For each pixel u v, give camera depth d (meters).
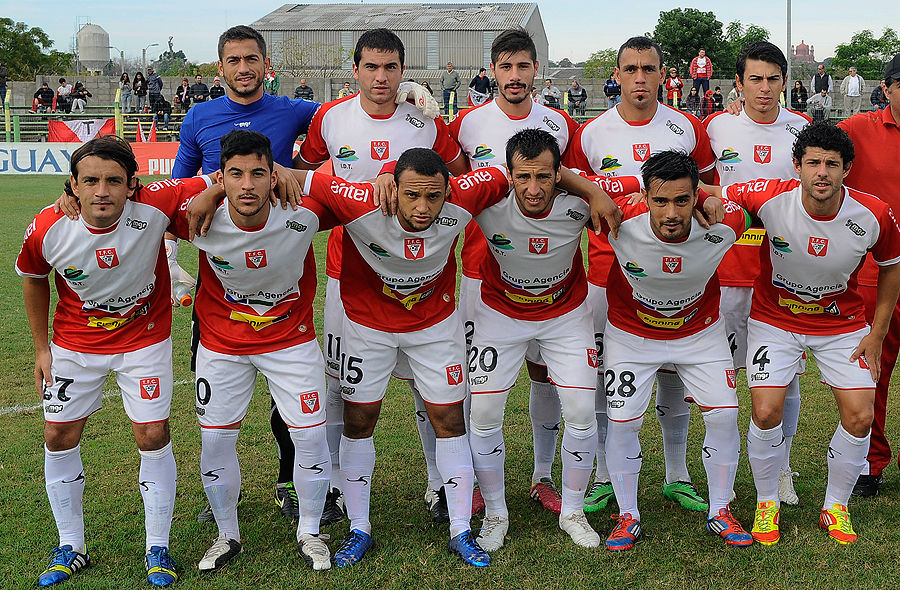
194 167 4.77
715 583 3.79
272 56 47.12
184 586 3.80
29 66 54.44
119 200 3.59
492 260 4.25
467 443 4.23
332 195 3.84
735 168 4.89
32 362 7.16
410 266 3.93
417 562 4.02
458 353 4.18
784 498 4.65
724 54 43.03
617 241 4.02
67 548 3.91
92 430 5.68
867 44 45.31
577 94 28.67
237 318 3.92
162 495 3.90
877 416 4.71
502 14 49.38
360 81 4.56
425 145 4.71
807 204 3.98
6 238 13.21
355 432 4.17
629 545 4.13
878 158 4.75
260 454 5.38
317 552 3.98
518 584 3.80
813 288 4.17
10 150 23.50
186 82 29.41
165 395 3.91
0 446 5.35
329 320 4.49
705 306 4.22
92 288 3.75
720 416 4.17
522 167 3.75
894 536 4.21
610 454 4.28
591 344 4.26
